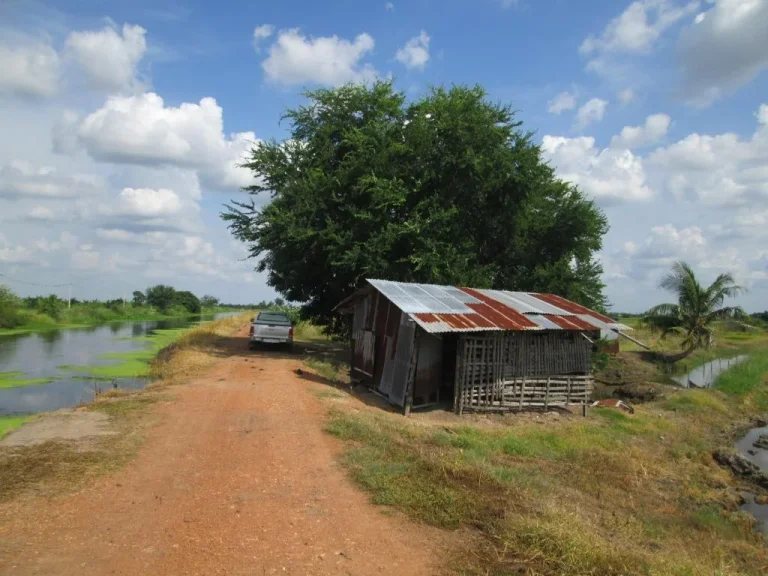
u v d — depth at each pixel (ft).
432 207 69.26
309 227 69.10
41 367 67.67
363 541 17.21
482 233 78.02
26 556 14.96
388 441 29.09
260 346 79.77
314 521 18.56
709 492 34.22
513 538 17.53
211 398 38.60
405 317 43.52
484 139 69.87
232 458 25.32
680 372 100.78
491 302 50.49
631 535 22.29
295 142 77.10
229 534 17.19
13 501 18.79
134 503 19.34
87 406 34.99
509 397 47.57
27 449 24.72
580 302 81.35
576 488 29.07
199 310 304.91
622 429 46.88
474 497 21.21
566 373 52.21
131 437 27.61
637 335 136.15
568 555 16.44
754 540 27.55
